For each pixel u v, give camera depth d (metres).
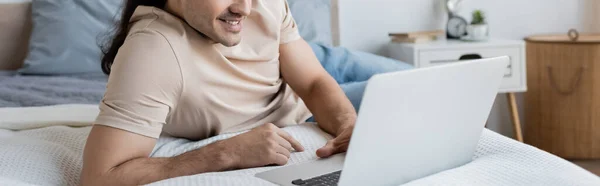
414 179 1.09
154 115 1.27
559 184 1.08
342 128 1.46
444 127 1.09
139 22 1.37
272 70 1.56
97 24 2.89
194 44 1.35
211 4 1.29
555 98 3.39
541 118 3.47
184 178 1.08
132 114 1.25
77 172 1.36
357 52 2.72
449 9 3.48
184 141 1.51
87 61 2.84
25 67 2.84
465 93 1.09
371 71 2.54
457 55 3.21
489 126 3.78
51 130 1.59
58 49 2.84
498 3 3.65
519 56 3.22
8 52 2.99
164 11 1.36
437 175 1.08
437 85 1.02
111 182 1.20
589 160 3.44
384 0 3.53
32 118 1.72
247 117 1.51
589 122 3.33
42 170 1.29
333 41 3.40
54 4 2.92
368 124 0.94
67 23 2.88
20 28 3.01
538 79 3.44
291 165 1.20
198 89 1.37
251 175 1.15
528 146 1.23
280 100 1.62
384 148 0.99
